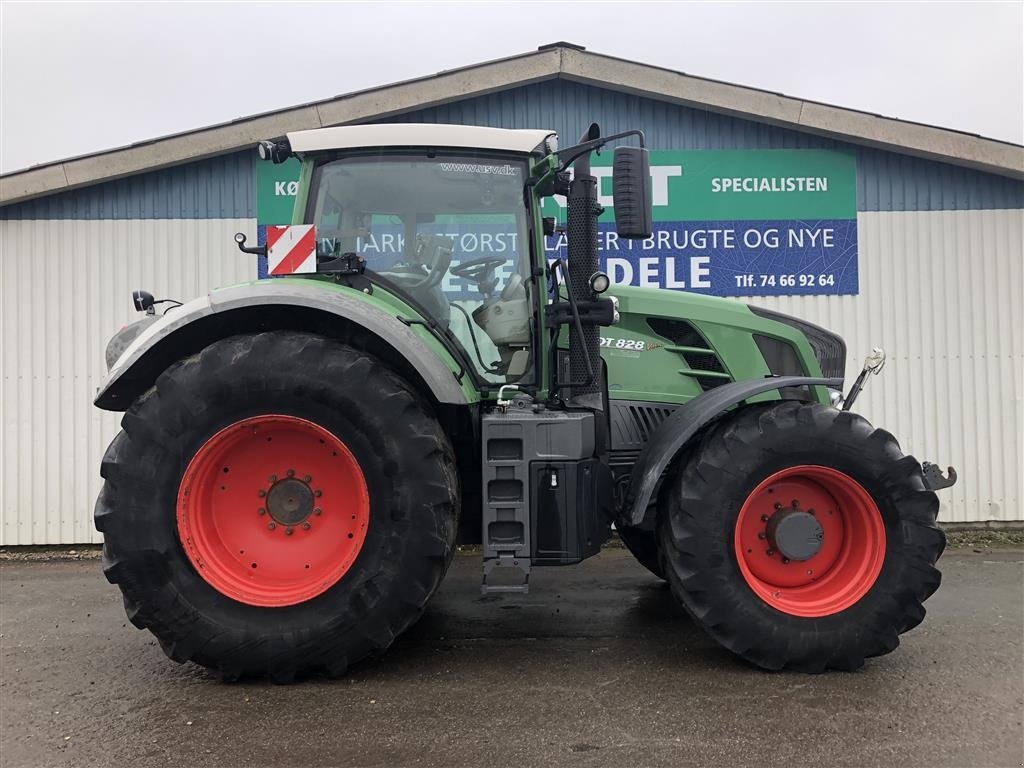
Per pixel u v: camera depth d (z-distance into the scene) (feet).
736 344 12.28
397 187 11.26
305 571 9.89
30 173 19.19
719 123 20.11
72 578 16.61
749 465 9.87
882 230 20.24
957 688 9.38
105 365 19.88
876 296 20.22
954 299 20.24
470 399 10.77
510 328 11.30
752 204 20.17
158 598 9.29
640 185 9.74
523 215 11.28
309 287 9.99
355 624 9.45
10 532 19.69
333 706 8.94
